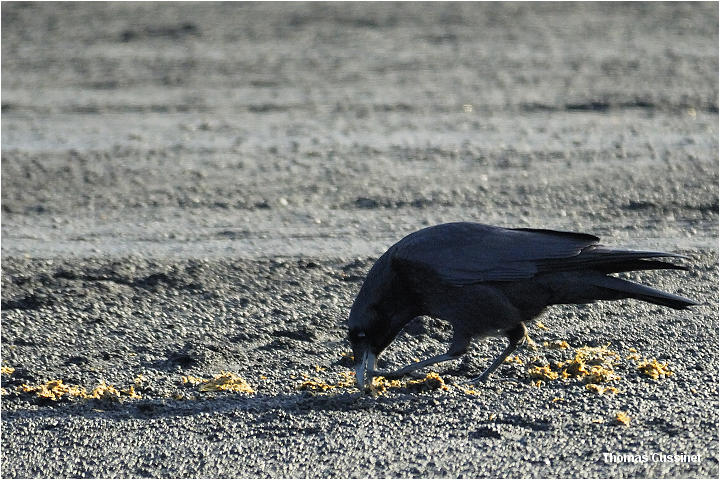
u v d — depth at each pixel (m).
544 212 15.49
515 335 9.47
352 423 8.52
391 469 7.64
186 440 8.32
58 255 13.91
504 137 20.30
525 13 34.06
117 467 7.90
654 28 31.28
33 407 9.13
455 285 9.16
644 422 8.28
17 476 7.82
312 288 12.38
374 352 9.48
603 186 16.66
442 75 26.28
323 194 16.84
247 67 27.81
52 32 32.59
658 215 15.20
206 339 10.82
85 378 9.84
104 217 15.98
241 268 13.11
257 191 17.14
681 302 8.95
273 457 7.93
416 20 33.47
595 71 26.16
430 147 19.67
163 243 14.45
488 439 8.09
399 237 14.46
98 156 19.73
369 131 21.19
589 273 9.14
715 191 16.19
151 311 11.72
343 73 26.81
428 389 9.27
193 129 21.80
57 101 24.75
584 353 10.03
